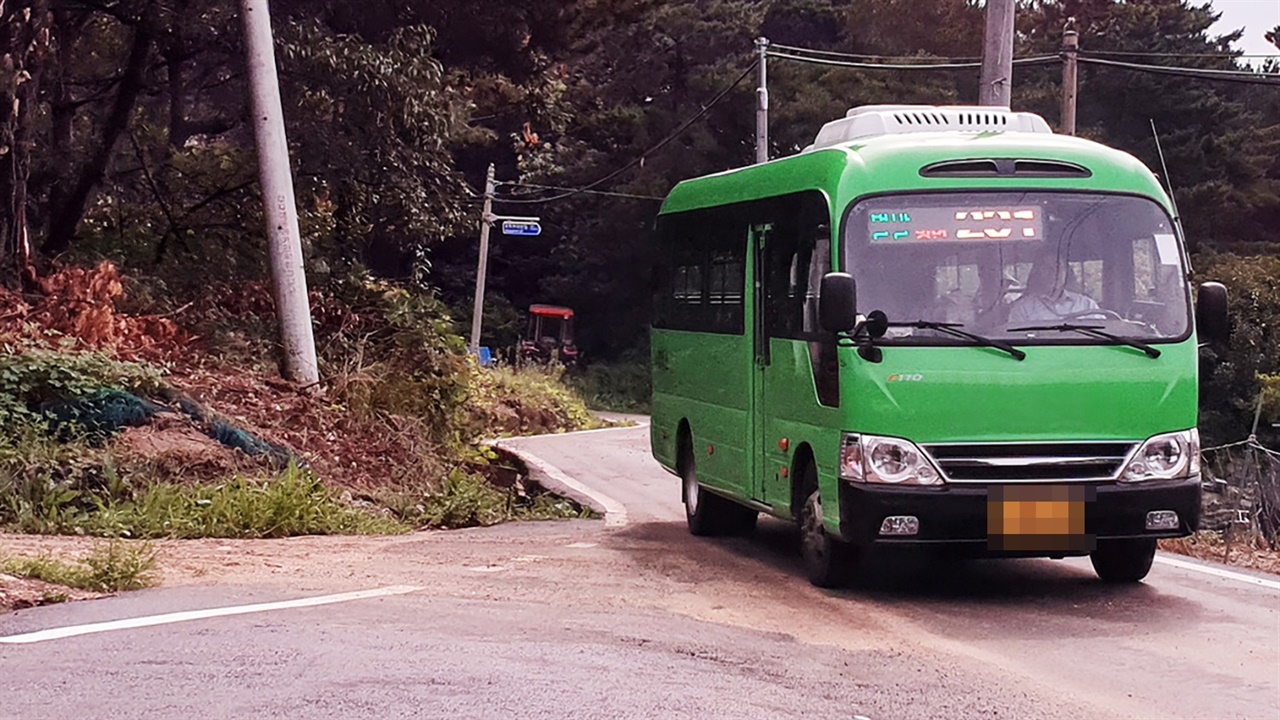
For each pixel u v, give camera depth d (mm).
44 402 13164
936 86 49969
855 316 9406
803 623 8727
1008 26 17812
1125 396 9539
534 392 38625
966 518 9312
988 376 9422
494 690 6242
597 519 16266
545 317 58406
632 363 59125
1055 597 9914
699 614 8805
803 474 10688
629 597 9305
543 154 55281
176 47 20734
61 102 21125
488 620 8070
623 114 54344
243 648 6945
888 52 54375
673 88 56750
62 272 17000
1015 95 46469
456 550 11648
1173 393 9633
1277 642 8352
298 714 5730
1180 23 51781
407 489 15711
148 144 22438
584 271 60281
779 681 6930
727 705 6262
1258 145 46406
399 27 21422
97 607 8016
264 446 14219
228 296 19156
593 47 28250
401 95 19922
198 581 9109
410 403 18391
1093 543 9398
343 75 19453
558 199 58000
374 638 7328
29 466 11914
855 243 9742
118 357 14773
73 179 20594
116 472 12430
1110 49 47281
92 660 6609
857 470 9453
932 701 6691
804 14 58594
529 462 23094
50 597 8156
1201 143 44812
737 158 55688
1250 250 43031
